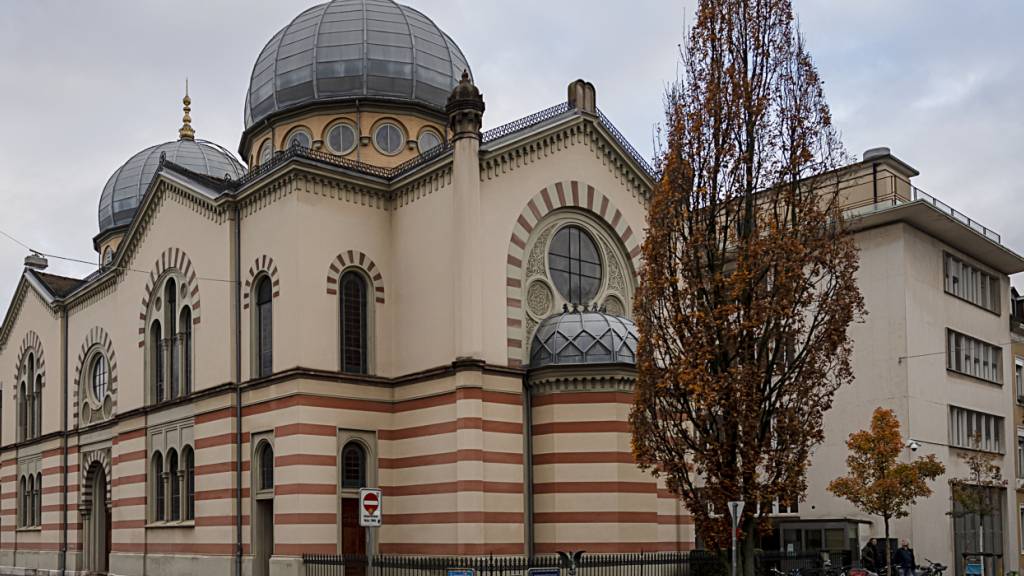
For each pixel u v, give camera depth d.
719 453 22.22
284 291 29.83
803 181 23.52
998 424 46.75
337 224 30.59
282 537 28.47
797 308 23.09
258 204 31.53
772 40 23.92
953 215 42.41
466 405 28.00
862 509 35.69
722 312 22.28
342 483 29.34
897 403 39.28
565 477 28.77
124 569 36.28
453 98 29.67
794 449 22.52
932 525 39.56
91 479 42.28
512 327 30.05
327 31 37.84
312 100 37.00
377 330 30.91
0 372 51.53
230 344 31.62
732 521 21.30
